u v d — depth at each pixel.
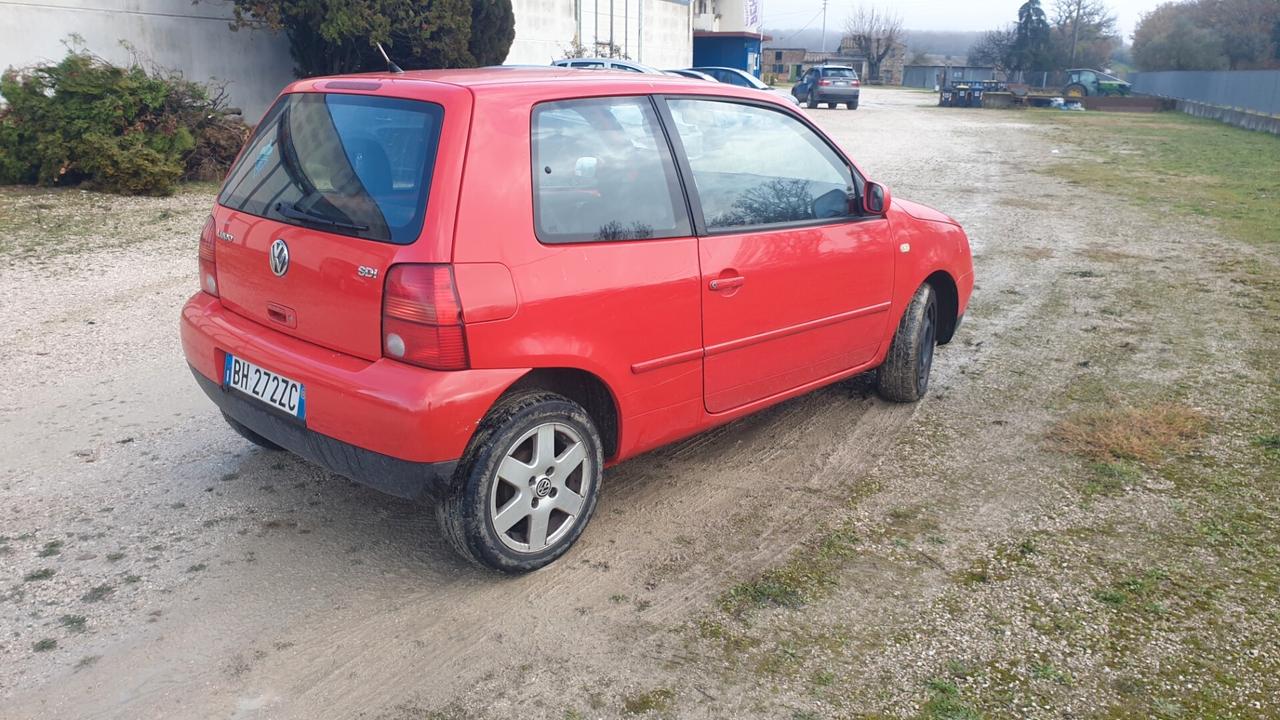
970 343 6.29
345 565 3.46
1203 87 43.03
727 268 3.75
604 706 2.71
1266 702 2.72
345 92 3.44
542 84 3.33
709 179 3.79
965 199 13.07
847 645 3.00
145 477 4.14
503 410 3.16
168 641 2.98
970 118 33.56
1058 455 4.48
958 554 3.56
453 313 2.91
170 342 6.15
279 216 3.40
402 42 16.67
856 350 4.63
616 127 3.48
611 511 3.93
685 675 2.85
